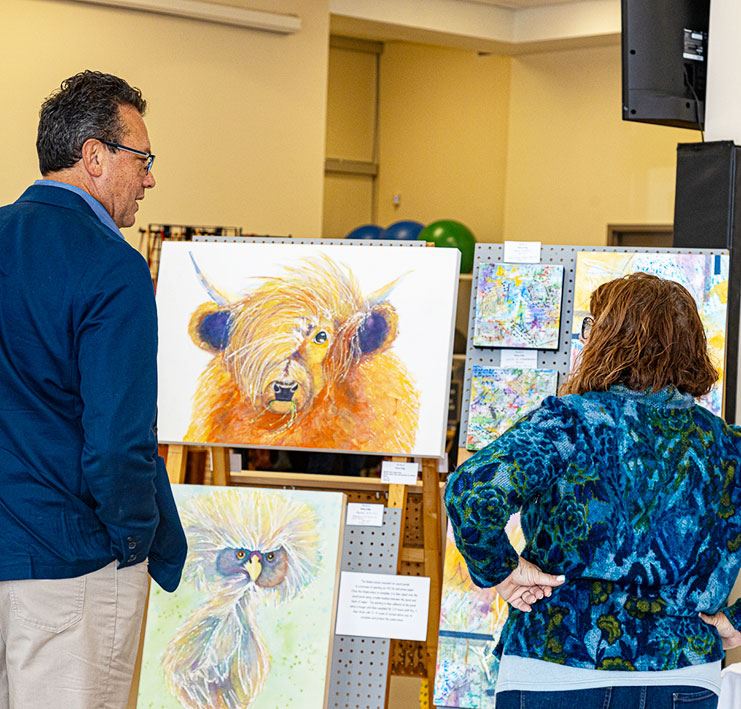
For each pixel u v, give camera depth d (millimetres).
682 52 4012
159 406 3361
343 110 12031
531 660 1871
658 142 8633
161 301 3434
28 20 6719
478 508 1813
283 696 2988
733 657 3326
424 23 8039
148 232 7066
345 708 3133
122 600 2305
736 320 3574
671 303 1983
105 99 2355
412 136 11594
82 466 2164
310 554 3074
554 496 1889
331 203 12031
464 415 3354
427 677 3451
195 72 7188
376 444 3211
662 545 1859
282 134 7484
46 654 2211
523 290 3311
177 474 3381
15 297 2186
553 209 9297
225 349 3359
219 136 7289
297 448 3256
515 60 9555
